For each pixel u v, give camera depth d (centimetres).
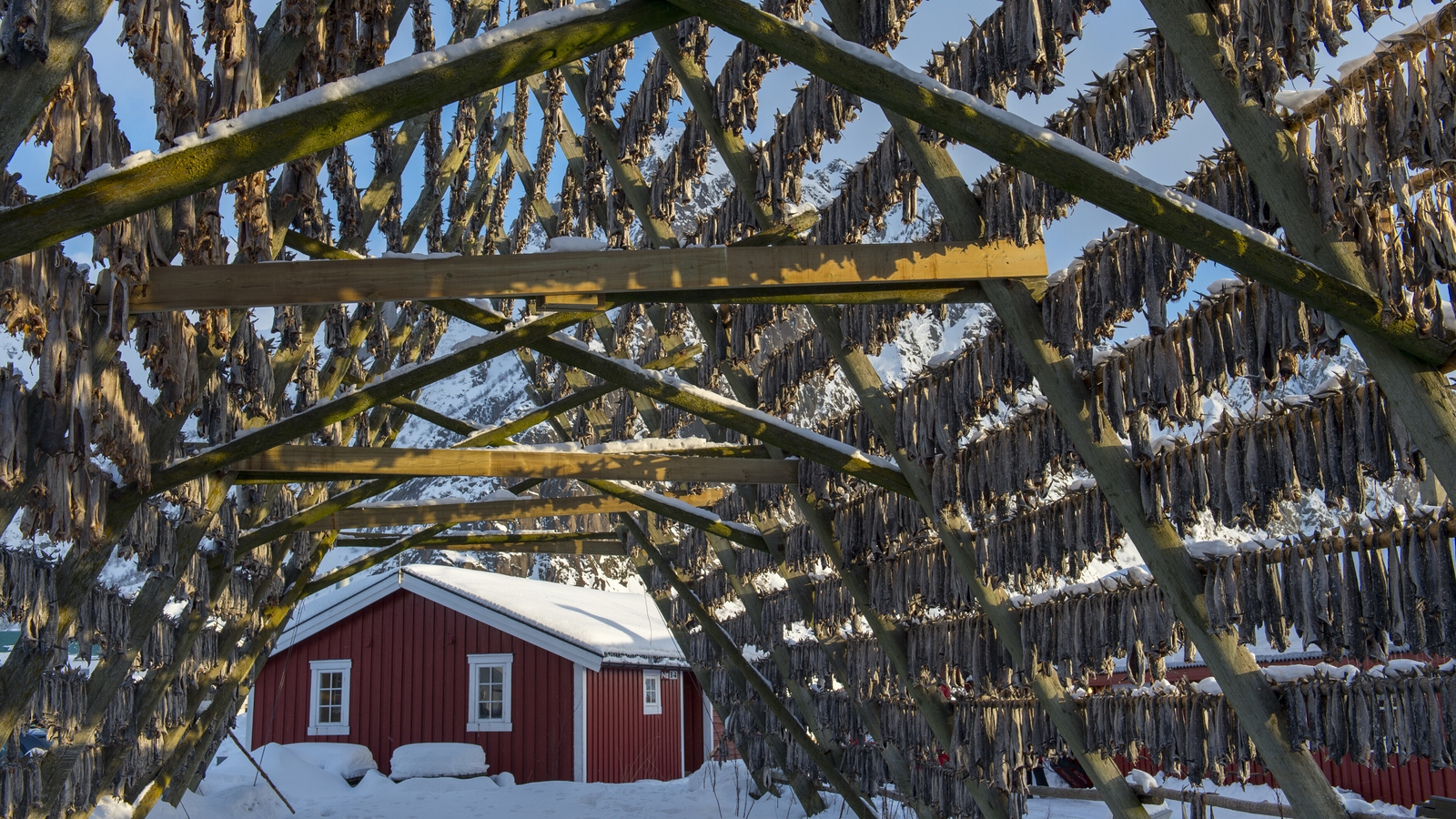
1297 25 328
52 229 313
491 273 469
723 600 1087
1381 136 333
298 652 1670
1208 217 365
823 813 1033
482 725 1555
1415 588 362
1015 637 585
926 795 774
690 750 1828
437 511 923
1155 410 446
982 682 631
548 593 1845
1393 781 786
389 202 845
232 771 1439
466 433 891
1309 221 352
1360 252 348
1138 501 464
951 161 506
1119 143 424
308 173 517
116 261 396
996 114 382
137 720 756
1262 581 417
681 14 371
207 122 366
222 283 448
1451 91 312
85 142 354
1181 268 420
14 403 386
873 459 643
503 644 1584
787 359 746
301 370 804
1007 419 548
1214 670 442
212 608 801
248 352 619
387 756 1581
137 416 490
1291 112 357
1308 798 421
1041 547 546
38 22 293
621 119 697
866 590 737
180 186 325
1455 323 343
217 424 623
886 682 776
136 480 500
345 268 458
